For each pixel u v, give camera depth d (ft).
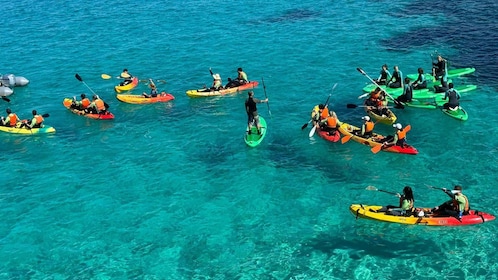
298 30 161.48
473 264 65.87
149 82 130.82
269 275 66.39
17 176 92.79
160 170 92.17
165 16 184.44
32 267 70.13
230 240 73.41
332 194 82.53
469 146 93.40
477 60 131.44
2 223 79.82
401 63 132.77
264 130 101.55
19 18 191.11
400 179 85.20
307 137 100.27
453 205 73.20
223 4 195.31
